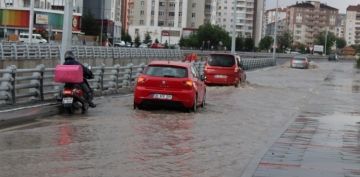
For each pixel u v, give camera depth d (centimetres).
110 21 14400
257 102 2416
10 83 1678
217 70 3247
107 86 2508
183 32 17000
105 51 6250
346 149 1209
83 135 1280
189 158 1054
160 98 1847
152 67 1891
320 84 4078
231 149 1177
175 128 1466
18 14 11825
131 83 2819
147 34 16538
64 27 2022
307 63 7494
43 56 4762
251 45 15238
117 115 1709
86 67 1767
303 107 2283
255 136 1385
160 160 1021
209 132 1420
